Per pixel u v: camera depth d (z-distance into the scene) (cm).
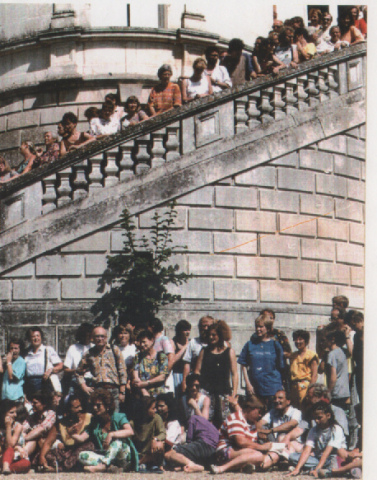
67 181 1290
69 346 1253
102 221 1281
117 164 1308
